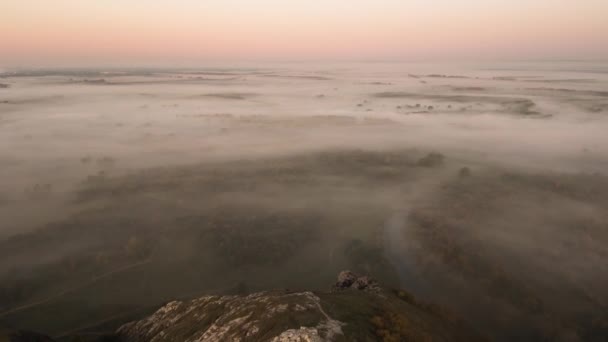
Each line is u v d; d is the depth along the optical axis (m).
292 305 27.11
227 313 30.62
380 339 24.14
